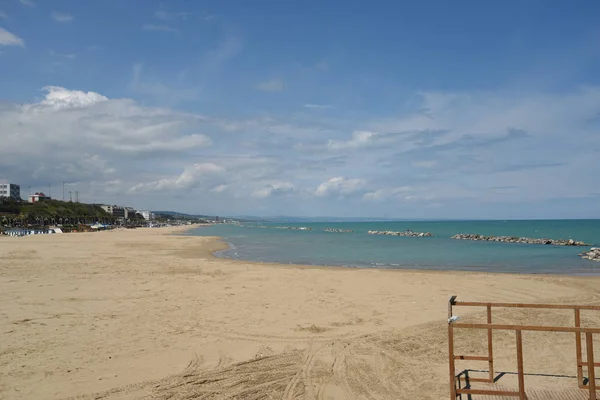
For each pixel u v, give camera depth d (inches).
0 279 653.9
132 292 557.6
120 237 2333.9
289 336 366.3
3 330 371.6
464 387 258.5
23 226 3905.0
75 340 346.3
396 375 282.7
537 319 424.5
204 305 483.2
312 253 1289.4
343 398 247.4
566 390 242.7
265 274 742.5
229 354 319.9
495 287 611.2
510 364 301.1
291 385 265.1
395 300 518.9
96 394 244.5
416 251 1348.4
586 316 436.8
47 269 783.7
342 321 417.4
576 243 1596.9
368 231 3516.2
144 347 331.9
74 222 5167.3
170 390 252.8
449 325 222.1
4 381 261.0
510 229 3503.9
